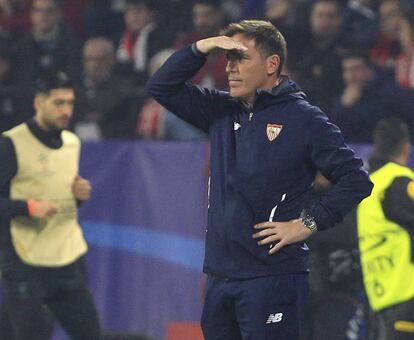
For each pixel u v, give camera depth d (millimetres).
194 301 29812
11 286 24953
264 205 17875
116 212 30531
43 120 24844
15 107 32625
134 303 30469
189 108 18719
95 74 35438
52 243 24875
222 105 18578
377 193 25062
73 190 25188
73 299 25125
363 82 33125
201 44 18250
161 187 30188
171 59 18531
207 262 18406
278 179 17844
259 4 41844
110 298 30578
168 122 33344
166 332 29891
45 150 24844
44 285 24875
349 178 17766
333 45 35344
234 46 17844
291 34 36531
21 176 24703
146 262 30328
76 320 25219
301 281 18234
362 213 25406
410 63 35406
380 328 25500
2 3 41406
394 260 25172
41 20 36625
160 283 30188
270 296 17953
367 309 26234
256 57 17938
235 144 18203
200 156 29781
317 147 17766
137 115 33531
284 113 17906
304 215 18344
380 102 32750
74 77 36188
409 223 24922
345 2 39531
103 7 42500
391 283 25203
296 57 36281
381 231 25188
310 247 26891
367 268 25531
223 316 18547
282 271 17969
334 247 26688
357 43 37062
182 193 29922
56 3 40844
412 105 32875
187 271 29906
